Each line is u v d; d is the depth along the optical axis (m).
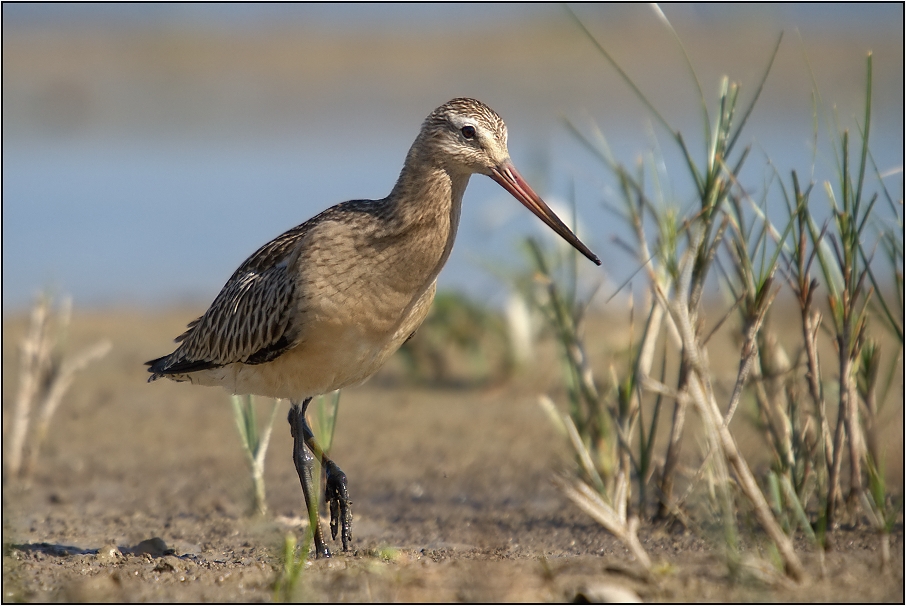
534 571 7.58
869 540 8.59
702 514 8.95
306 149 29.69
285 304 9.09
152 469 12.40
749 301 8.56
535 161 14.28
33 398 14.53
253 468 10.70
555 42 43.34
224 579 7.76
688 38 44.97
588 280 15.12
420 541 9.80
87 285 20.52
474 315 15.36
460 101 9.21
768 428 9.56
